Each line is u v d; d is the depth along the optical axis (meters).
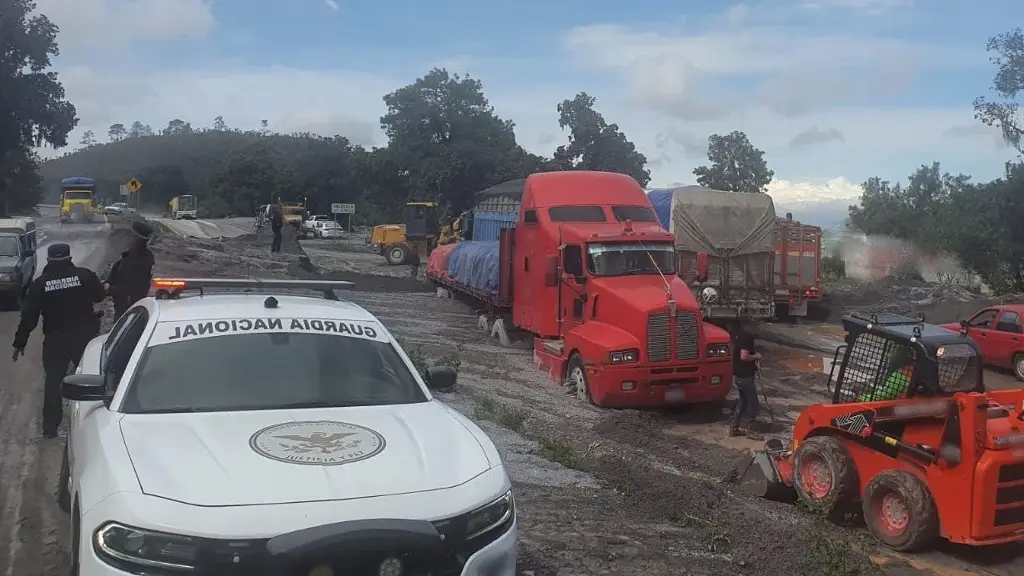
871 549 7.35
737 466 9.17
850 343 8.49
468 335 18.86
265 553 3.40
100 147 176.00
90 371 5.78
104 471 3.81
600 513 7.11
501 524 3.97
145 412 4.49
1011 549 7.45
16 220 20.17
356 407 4.74
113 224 41.97
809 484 8.21
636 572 5.79
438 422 4.66
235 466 3.81
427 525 3.60
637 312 12.21
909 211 40.47
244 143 154.88
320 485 3.70
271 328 5.20
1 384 10.81
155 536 3.40
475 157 80.69
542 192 15.64
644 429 11.32
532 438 9.80
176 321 5.12
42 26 62.12
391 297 25.12
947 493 7.07
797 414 13.12
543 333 14.95
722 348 12.46
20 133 64.12
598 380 12.22
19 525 6.08
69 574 5.22
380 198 89.12
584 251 13.57
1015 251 33.81
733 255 20.39
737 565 6.23
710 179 53.22
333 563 3.41
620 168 62.66
